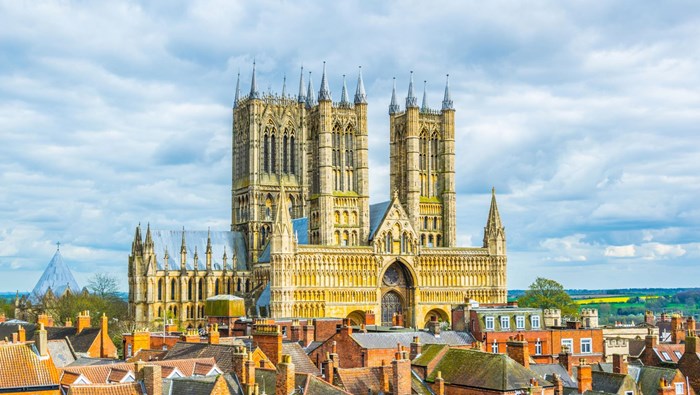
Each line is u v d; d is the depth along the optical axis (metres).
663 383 126.94
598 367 145.25
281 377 103.81
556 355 168.38
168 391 102.12
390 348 145.75
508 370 115.75
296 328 171.75
